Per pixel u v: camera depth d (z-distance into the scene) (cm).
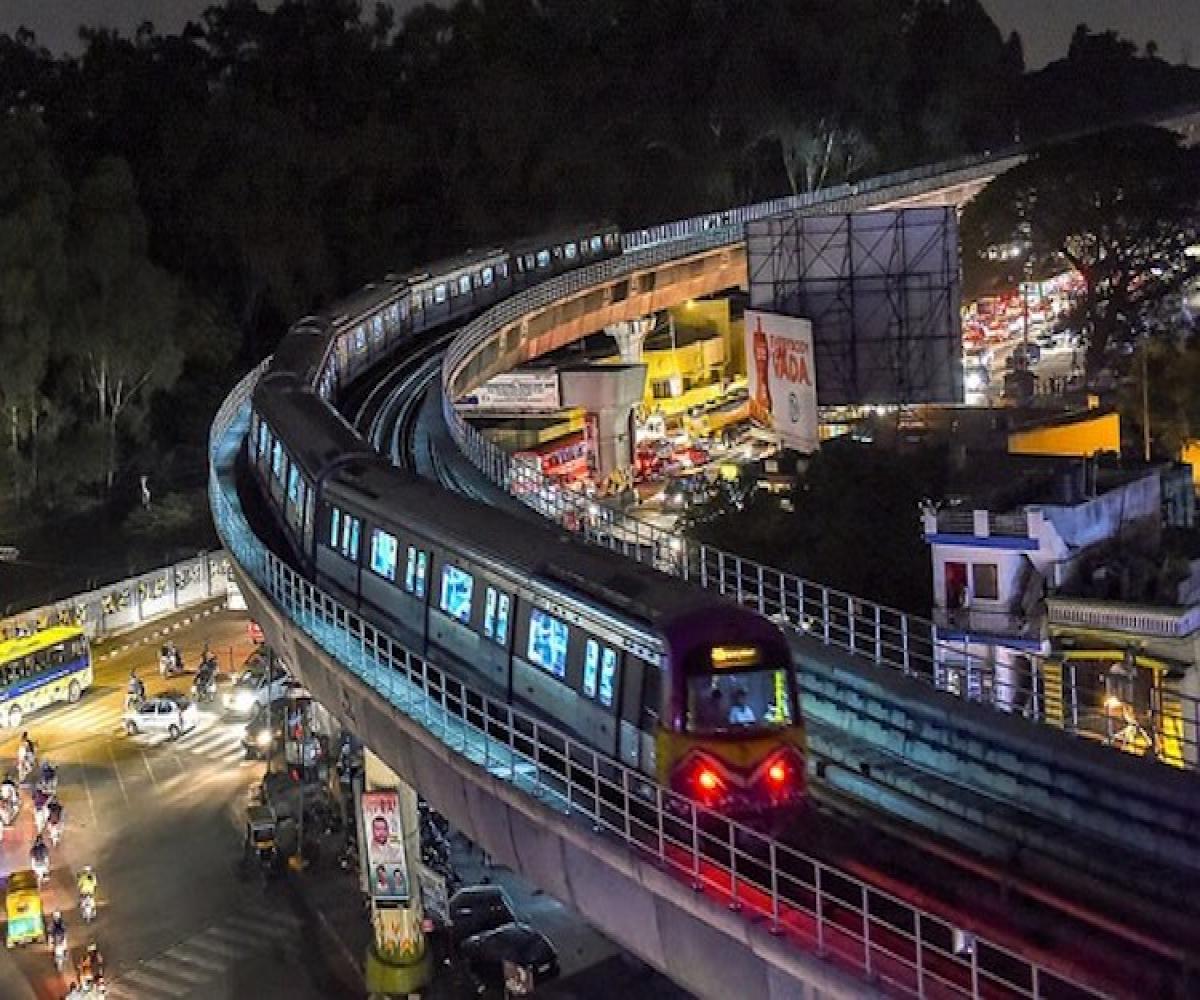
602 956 4641
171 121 11394
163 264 11075
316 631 3741
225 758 6225
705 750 2619
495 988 4381
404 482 3862
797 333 7231
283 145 11481
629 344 10019
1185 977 2186
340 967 4734
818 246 7488
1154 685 4050
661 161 14712
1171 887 2434
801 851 2569
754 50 15125
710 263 10950
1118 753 2750
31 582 8594
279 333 11644
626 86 14725
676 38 15375
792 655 2775
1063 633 4194
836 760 3056
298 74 13325
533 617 3111
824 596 3916
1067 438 6412
